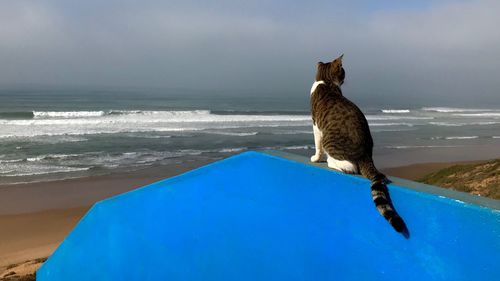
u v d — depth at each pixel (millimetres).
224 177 3264
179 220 3350
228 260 2973
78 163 21594
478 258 1926
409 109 78500
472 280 1922
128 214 3674
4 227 13320
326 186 2656
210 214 3203
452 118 58625
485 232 1928
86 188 17578
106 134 30344
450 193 2219
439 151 29047
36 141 26594
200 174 3439
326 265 2479
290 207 2773
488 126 47406
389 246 2240
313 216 2639
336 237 2482
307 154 25844
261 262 2807
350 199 2500
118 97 87250
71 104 62375
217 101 83625
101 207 3844
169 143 28172
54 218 14297
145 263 3441
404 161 25141
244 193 3074
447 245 2033
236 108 65500
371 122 48469
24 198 16078
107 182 18547
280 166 2957
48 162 21531
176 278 3225
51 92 106250
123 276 3562
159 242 3395
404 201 2260
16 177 18719
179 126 36750
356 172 3135
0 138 27031
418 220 2172
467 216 1995
